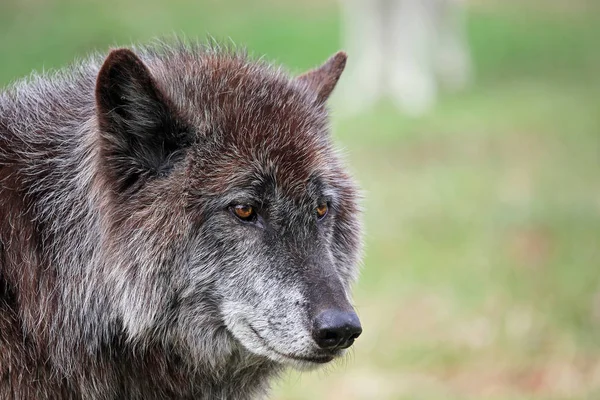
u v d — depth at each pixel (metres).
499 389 13.16
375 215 21.20
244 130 8.47
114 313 8.29
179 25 42.97
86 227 8.39
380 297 16.84
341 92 37.09
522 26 48.50
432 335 15.15
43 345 8.27
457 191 23.03
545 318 15.09
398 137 29.58
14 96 9.06
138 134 8.19
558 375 13.43
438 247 19.03
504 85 38.69
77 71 9.18
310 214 8.55
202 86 8.66
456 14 39.22
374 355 14.62
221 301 8.41
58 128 8.72
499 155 27.17
